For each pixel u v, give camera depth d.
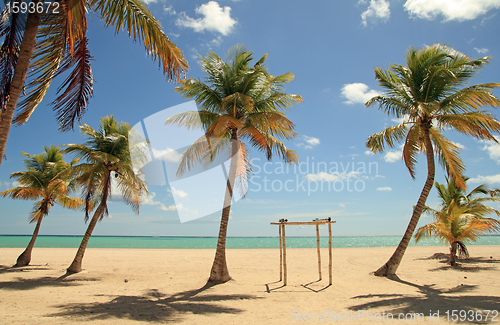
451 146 11.58
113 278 11.95
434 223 14.66
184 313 6.81
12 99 3.68
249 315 6.72
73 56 4.98
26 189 14.01
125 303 7.71
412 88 11.54
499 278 11.12
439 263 15.67
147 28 4.73
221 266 10.68
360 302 7.79
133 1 4.70
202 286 10.05
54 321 5.69
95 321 5.80
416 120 11.61
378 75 12.20
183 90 10.45
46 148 15.26
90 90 5.49
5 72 4.05
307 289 9.78
